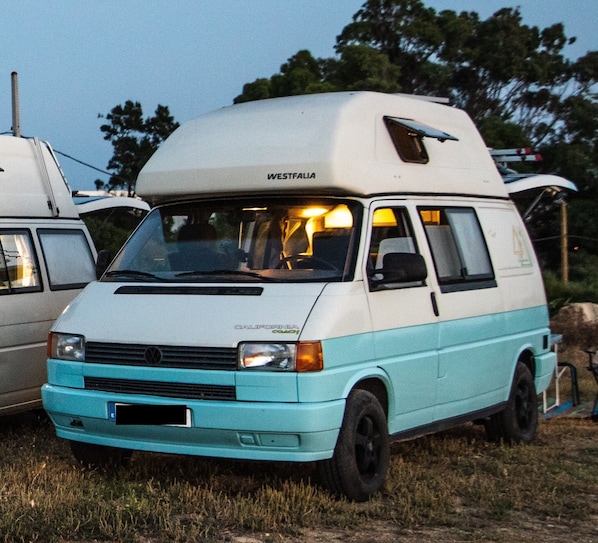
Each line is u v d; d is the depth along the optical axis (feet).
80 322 22.57
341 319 20.79
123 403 21.35
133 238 24.88
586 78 123.65
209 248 23.43
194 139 24.77
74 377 22.30
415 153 25.67
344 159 22.50
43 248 29.50
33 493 20.62
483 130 107.45
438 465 25.68
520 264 29.86
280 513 19.90
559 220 99.35
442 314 24.72
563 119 120.78
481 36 120.57
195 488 21.71
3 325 27.50
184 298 21.90
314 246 22.40
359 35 114.73
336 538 18.90
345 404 20.85
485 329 26.86
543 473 24.93
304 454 20.22
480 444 28.96
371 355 21.74
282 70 109.70
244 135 23.97
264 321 20.51
